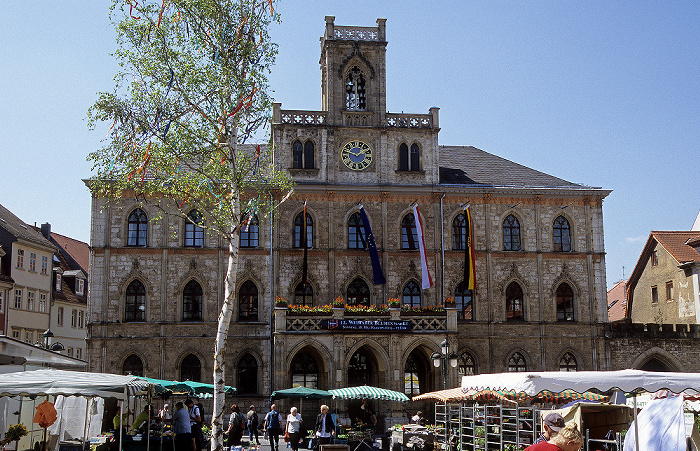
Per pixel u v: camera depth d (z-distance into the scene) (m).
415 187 56.38
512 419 35.12
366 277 55.31
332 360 49.25
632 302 75.25
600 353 56.41
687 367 56.94
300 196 55.53
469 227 54.09
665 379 22.94
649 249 71.50
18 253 69.88
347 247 55.56
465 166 61.75
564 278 57.25
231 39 32.19
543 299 56.81
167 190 32.91
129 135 31.52
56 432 33.62
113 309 53.25
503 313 56.22
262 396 52.78
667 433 17.39
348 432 39.25
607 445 25.45
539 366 55.78
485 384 26.44
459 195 57.19
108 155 31.56
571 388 22.58
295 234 55.31
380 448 37.66
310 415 52.00
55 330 77.56
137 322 53.09
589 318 56.94
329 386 48.91
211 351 53.34
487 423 33.47
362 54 57.75
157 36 31.91
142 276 53.72
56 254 85.00
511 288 56.84
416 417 41.88
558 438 11.45
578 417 22.47
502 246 57.16
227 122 31.97
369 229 53.12
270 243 54.78
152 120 31.59
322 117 56.88
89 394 22.95
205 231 54.66
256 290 54.56
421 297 55.78
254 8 32.75
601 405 24.95
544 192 57.72
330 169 56.16
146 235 54.28
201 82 31.52
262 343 53.56
